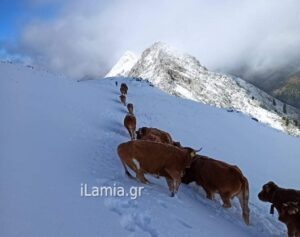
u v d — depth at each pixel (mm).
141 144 10852
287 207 10477
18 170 9344
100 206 8422
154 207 8984
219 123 34031
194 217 9406
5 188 8070
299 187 21828
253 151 27594
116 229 7543
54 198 8234
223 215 10992
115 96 31984
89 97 27078
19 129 13445
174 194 10539
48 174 9672
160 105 34000
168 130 25125
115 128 19578
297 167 26734
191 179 12320
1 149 10648
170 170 10734
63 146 13070
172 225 8320
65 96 24031
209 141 25953
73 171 10562
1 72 24953
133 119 17688
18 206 7445
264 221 12070
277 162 26328
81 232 7113
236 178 11219
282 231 11820
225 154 23984
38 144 12359
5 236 6398
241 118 40938
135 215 8297
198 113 35312
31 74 27984
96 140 15383
